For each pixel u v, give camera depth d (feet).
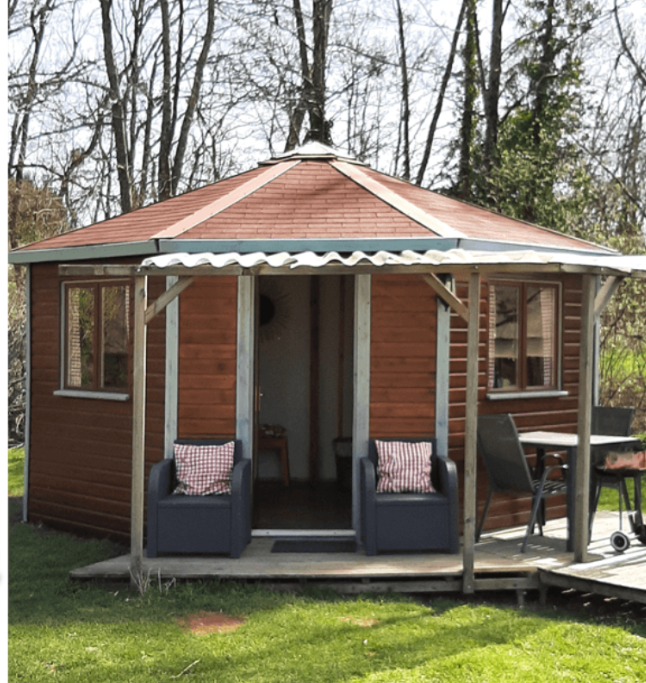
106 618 19.94
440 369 26.84
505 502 28.55
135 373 21.91
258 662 17.13
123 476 28.96
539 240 31.32
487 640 18.40
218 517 24.06
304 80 70.33
